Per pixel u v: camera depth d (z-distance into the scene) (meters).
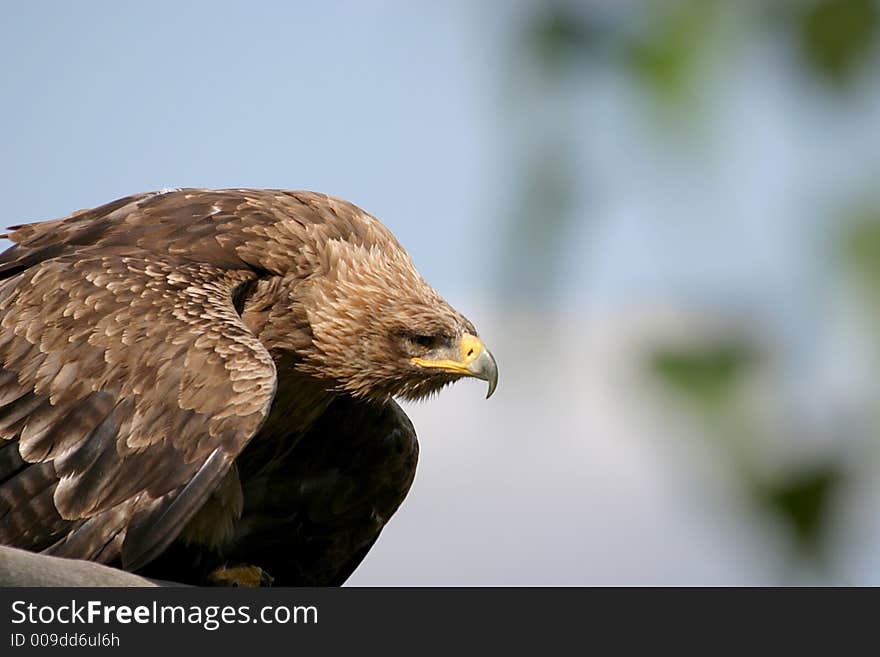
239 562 13.34
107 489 9.87
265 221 12.41
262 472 13.12
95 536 9.73
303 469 13.52
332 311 12.39
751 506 1.44
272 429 12.74
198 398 10.09
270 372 10.30
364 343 12.53
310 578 13.79
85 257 11.37
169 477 9.84
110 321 10.60
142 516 9.73
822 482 1.42
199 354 10.32
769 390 1.44
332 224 12.88
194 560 10.66
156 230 12.05
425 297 12.85
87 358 10.39
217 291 11.39
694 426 1.46
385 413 13.53
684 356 1.47
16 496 9.95
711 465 1.46
